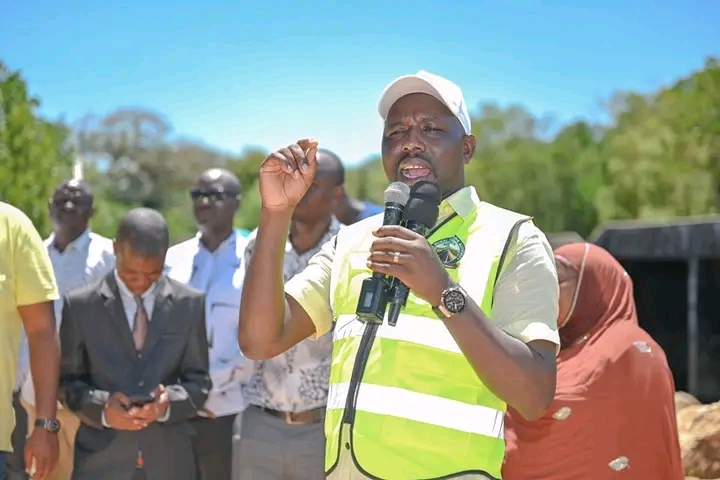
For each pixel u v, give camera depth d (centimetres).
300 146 251
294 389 496
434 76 260
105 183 5903
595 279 398
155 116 6219
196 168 6278
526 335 231
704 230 981
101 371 456
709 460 456
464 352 220
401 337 238
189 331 471
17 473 582
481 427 235
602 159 4200
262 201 253
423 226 242
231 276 598
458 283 235
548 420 376
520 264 241
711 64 2498
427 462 231
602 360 379
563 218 4338
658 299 1182
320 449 498
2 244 391
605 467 371
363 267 254
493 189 4528
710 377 1034
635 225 1054
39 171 1112
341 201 629
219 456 573
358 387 239
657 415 375
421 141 256
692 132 2531
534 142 4834
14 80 1109
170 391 454
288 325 265
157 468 450
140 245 455
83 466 448
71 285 609
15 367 394
